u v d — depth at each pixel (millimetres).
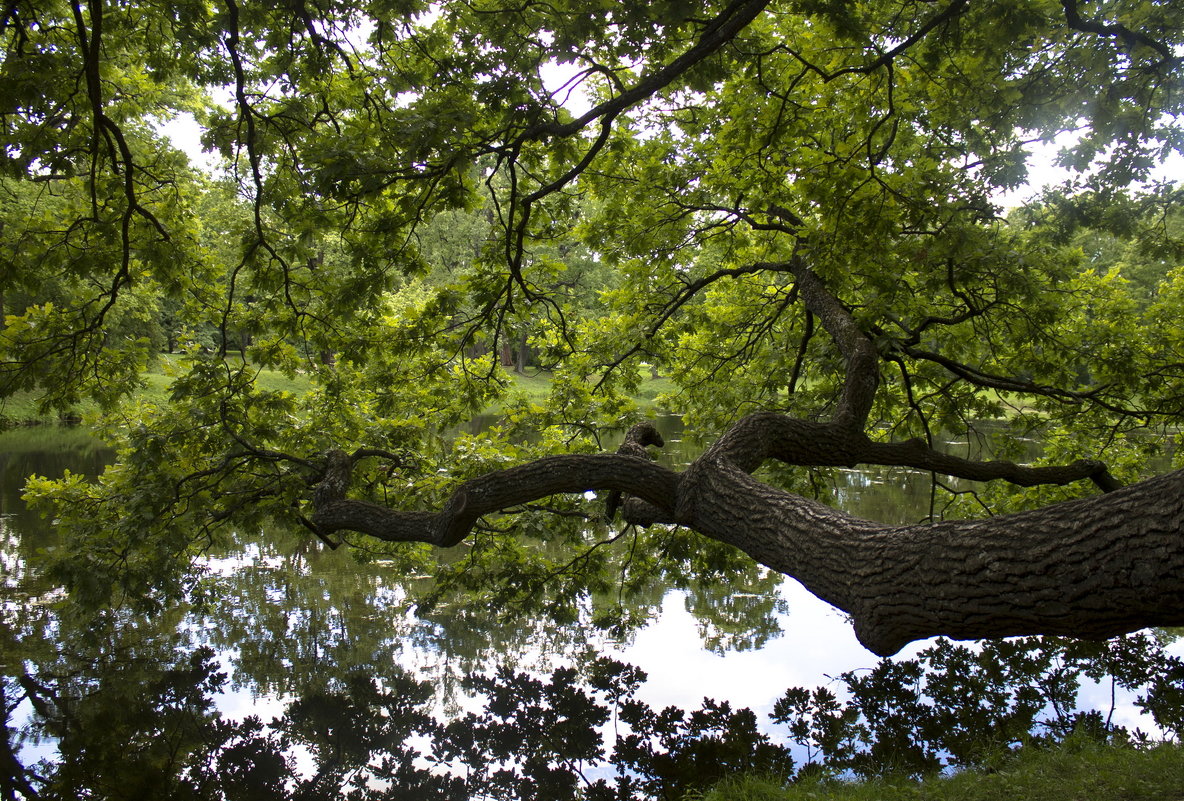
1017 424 9625
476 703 8805
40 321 7477
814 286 6777
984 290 7090
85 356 7828
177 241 7758
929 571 2664
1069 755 6031
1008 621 2457
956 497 10812
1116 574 2119
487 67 4953
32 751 7531
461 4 5270
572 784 6805
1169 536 2002
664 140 8383
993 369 8945
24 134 5762
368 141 5156
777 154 6234
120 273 6676
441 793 6633
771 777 6520
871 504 16812
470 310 9234
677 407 11414
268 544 15664
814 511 3461
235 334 8602
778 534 3529
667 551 10117
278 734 8039
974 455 20906
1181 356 8430
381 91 6715
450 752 7590
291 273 7652
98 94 5320
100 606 8484
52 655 9781
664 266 9078
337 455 6766
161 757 7508
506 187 7941
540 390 31172
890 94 5246
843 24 4977
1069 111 6453
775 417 4684
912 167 5594
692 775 6836
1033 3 5207
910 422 9164
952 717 7785
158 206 7809
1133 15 5879
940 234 5195
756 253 9812
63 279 6949
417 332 7770
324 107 6625
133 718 8305
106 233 6512
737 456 4344
